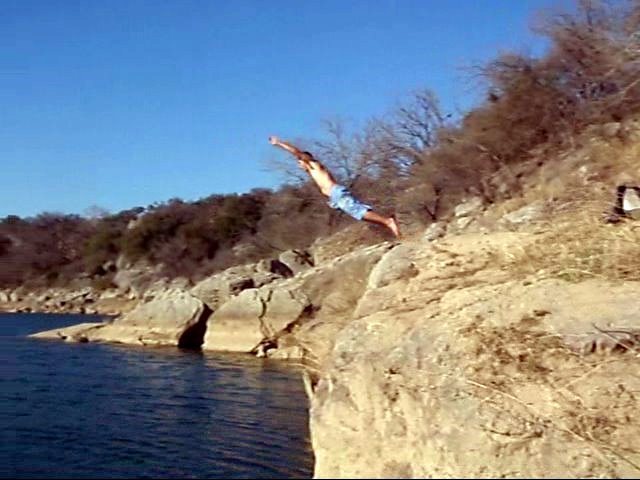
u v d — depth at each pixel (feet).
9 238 340.80
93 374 86.69
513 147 117.08
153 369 91.81
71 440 49.32
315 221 198.29
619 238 53.98
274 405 64.49
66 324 190.08
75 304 276.62
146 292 274.36
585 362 40.50
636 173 84.33
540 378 39.47
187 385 77.25
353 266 101.19
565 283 50.01
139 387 75.87
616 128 100.12
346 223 185.57
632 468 32.86
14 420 56.54
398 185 146.30
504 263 57.62
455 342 43.32
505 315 46.14
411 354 42.86
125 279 293.84
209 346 118.42
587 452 33.58
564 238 57.11
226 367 93.97
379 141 153.69
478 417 35.76
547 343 42.09
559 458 33.17
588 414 36.63
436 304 51.21
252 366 95.04
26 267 326.85
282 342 110.42
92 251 317.01
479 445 33.83
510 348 41.83
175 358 105.50
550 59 115.65
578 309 45.62
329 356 51.16
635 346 41.04
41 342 131.64
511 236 65.67
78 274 317.42
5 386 76.18
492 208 98.63
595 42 110.83
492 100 121.60
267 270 140.56
